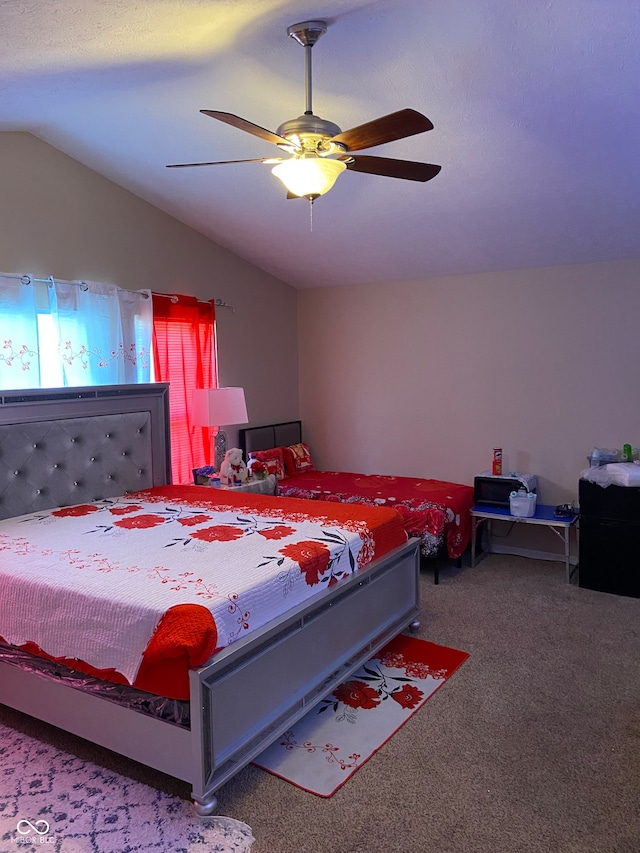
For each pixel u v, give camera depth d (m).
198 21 2.15
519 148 2.97
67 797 2.00
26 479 3.26
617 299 4.04
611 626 3.26
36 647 2.21
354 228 4.08
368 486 4.57
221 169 3.57
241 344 4.88
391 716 2.45
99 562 2.40
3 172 3.28
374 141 2.05
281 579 2.28
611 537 3.71
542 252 4.05
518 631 3.22
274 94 2.76
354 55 2.44
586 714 2.44
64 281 3.51
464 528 4.19
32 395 3.26
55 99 2.88
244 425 4.95
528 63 2.39
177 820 1.89
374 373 5.13
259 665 2.11
